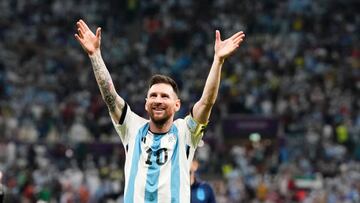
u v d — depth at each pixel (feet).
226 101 156.76
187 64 186.29
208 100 34.58
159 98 34.45
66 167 126.62
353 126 148.36
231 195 108.37
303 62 181.47
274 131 136.46
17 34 197.98
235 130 137.18
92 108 156.87
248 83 171.73
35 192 109.19
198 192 50.60
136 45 196.13
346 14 202.39
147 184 33.99
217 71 34.58
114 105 35.32
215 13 205.87
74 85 172.45
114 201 109.81
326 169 123.54
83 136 143.23
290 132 145.59
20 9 206.08
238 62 180.96
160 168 34.19
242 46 191.42
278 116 138.41
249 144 137.18
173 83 34.94
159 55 193.26
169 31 200.64
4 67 180.65
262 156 128.67
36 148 131.75
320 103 159.74
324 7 203.92
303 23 199.11
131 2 209.97
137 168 34.37
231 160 125.80
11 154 129.18
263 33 198.08
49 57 188.85
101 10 208.95
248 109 155.74
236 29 199.93
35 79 175.94
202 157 123.54
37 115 152.66
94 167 127.75
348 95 165.68
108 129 146.00
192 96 166.30
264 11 204.54
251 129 136.77
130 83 174.50
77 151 133.08
